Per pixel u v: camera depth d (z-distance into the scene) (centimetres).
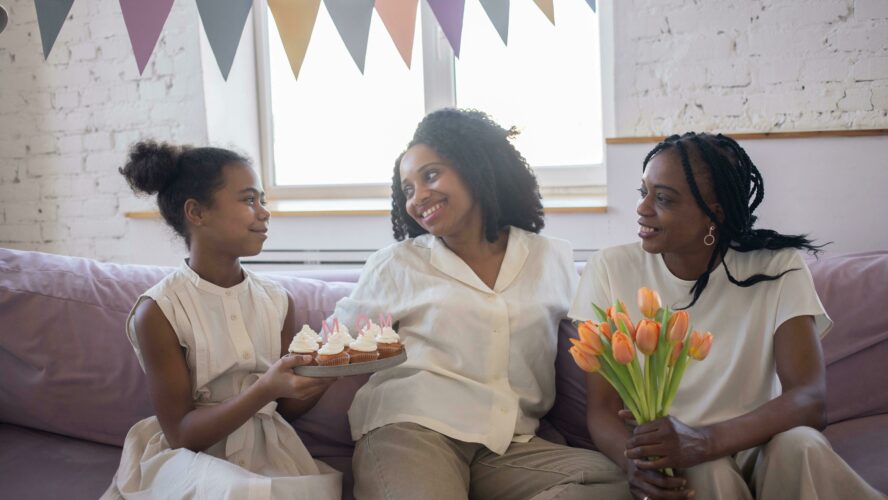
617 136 263
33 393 160
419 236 161
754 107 249
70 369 159
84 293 163
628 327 109
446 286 149
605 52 286
